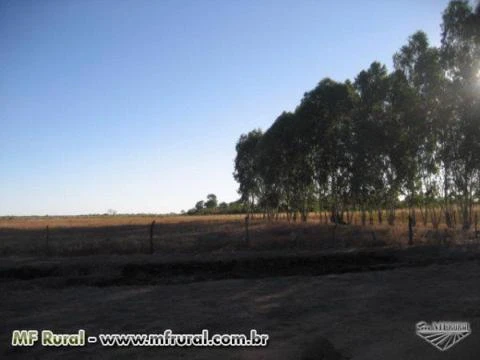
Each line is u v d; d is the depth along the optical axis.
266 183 52.47
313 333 9.36
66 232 35.94
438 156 36.69
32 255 21.59
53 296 13.84
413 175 38.91
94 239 26.50
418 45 36.16
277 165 49.16
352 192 42.38
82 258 20.33
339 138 43.50
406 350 7.48
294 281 15.71
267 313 11.25
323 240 24.14
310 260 19.95
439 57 34.06
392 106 37.34
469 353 7.04
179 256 20.48
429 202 41.50
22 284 15.91
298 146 45.62
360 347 8.16
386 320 10.20
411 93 35.59
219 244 23.30
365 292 13.49
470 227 37.38
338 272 18.03
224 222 48.75
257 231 29.62
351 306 11.76
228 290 14.37
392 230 27.97
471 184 36.88
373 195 42.88
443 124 34.41
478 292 12.94
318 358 7.44
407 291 13.45
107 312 11.66
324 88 43.62
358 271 18.14
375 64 40.53
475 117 32.19
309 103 44.22
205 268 18.84
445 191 38.34
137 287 15.21
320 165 45.19
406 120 36.09
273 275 17.61
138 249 22.23
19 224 55.78
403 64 36.84
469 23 31.55
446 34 33.28
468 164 34.22
